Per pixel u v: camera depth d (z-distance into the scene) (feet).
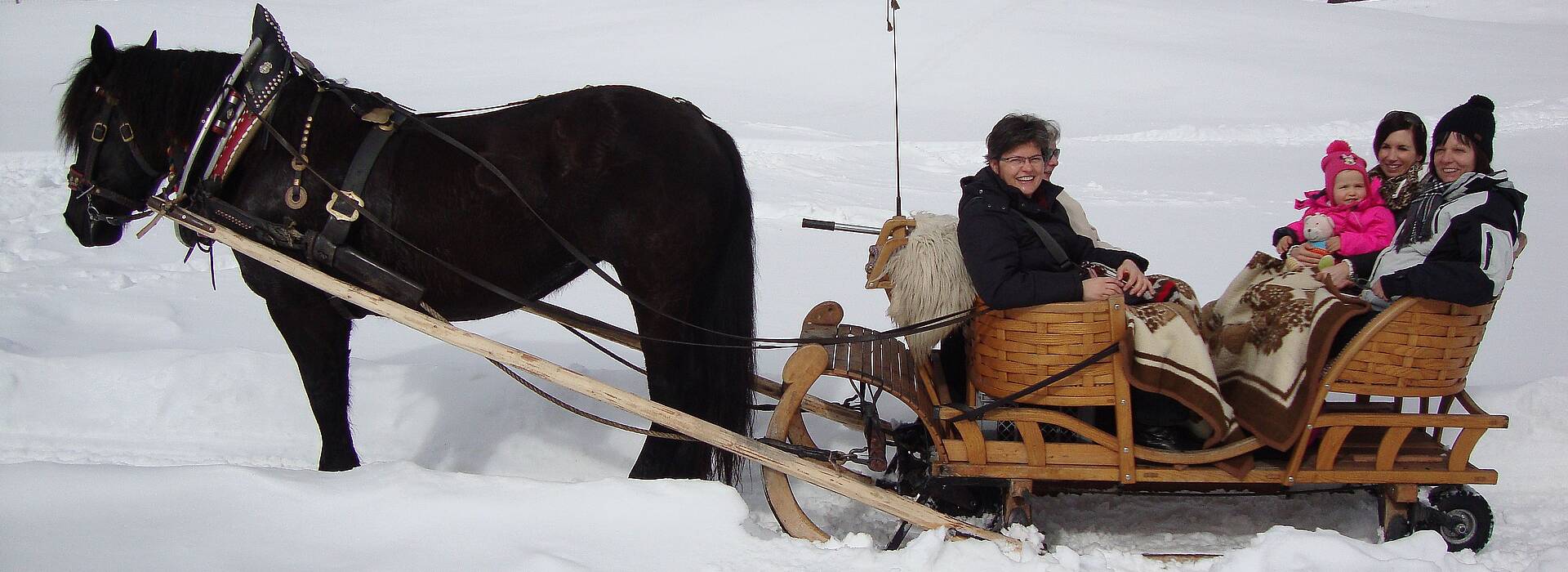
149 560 10.21
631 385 16.87
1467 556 11.39
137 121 12.45
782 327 21.53
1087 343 10.92
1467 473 11.25
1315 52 92.89
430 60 90.17
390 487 11.35
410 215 12.05
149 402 16.39
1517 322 21.49
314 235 11.88
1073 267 11.76
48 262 26.94
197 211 12.02
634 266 12.25
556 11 115.96
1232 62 86.38
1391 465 11.27
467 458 15.34
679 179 12.07
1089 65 85.30
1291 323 11.23
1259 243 29.37
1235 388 11.73
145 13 105.70
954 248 11.43
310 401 12.91
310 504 11.13
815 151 49.11
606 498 11.28
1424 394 11.16
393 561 10.39
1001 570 10.25
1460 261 10.93
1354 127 58.85
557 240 12.36
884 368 12.01
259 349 19.21
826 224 12.04
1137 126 62.80
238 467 11.66
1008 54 89.51
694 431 11.39
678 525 11.08
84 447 15.53
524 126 12.25
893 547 11.70
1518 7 148.15
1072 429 11.21
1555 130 54.85
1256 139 57.36
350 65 86.43
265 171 12.05
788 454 11.43
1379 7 153.99
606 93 12.39
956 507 12.75
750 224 12.85
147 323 21.44
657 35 100.78
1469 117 11.51
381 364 17.10
